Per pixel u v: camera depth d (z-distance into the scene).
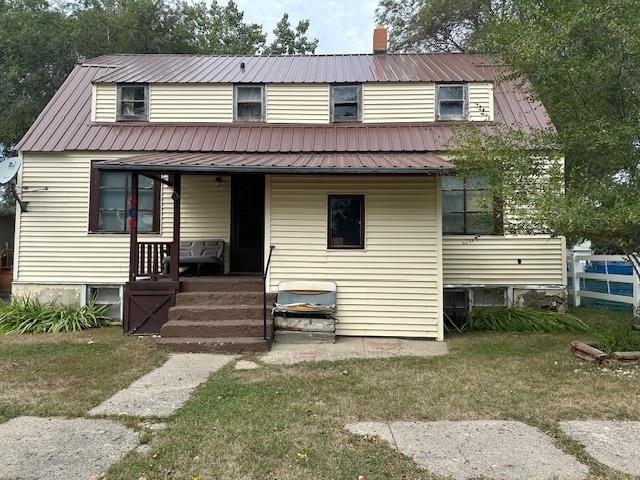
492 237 8.83
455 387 4.75
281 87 10.02
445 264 8.89
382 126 9.80
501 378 5.08
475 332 8.11
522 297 8.80
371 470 2.96
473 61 11.65
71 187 9.30
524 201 5.63
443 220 8.99
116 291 9.43
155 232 9.46
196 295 7.50
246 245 9.64
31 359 5.98
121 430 3.67
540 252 8.77
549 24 5.72
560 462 3.07
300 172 6.89
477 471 2.95
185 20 23.14
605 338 6.12
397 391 4.63
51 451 3.27
